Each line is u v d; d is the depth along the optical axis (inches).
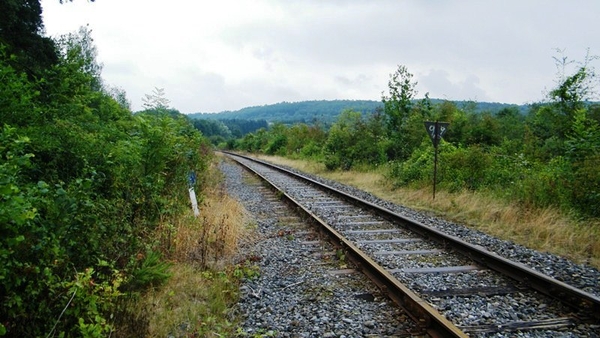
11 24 364.2
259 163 1306.6
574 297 198.5
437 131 514.3
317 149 1370.6
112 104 481.1
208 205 400.8
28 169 223.5
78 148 262.7
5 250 125.1
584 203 379.9
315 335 175.2
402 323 184.7
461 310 195.3
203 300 208.7
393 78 950.4
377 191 622.5
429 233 327.3
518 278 233.3
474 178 541.0
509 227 371.6
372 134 947.3
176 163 392.2
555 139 668.7
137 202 264.2
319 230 355.6
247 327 183.6
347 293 221.3
